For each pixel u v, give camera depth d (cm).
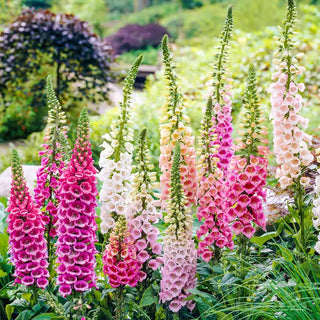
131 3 2859
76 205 360
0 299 433
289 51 395
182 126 403
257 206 391
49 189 408
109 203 377
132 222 378
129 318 397
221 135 429
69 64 948
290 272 392
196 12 2325
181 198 369
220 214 397
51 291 405
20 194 370
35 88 990
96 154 772
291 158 396
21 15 999
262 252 455
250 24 1662
